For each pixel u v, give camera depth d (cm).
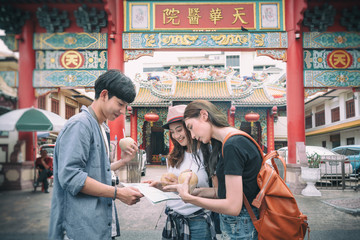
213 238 171
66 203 132
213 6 723
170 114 188
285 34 716
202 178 183
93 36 686
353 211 461
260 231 137
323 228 379
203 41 721
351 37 706
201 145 184
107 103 147
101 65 686
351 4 664
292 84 705
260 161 142
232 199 129
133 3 725
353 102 1473
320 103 1900
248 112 1798
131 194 136
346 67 710
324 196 641
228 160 132
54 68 670
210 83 1773
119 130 693
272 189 136
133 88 150
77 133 130
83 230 128
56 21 648
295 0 696
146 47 716
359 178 878
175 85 1681
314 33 712
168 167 198
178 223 174
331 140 1839
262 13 723
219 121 149
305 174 655
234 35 720
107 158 150
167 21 723
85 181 125
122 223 412
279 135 2075
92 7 645
